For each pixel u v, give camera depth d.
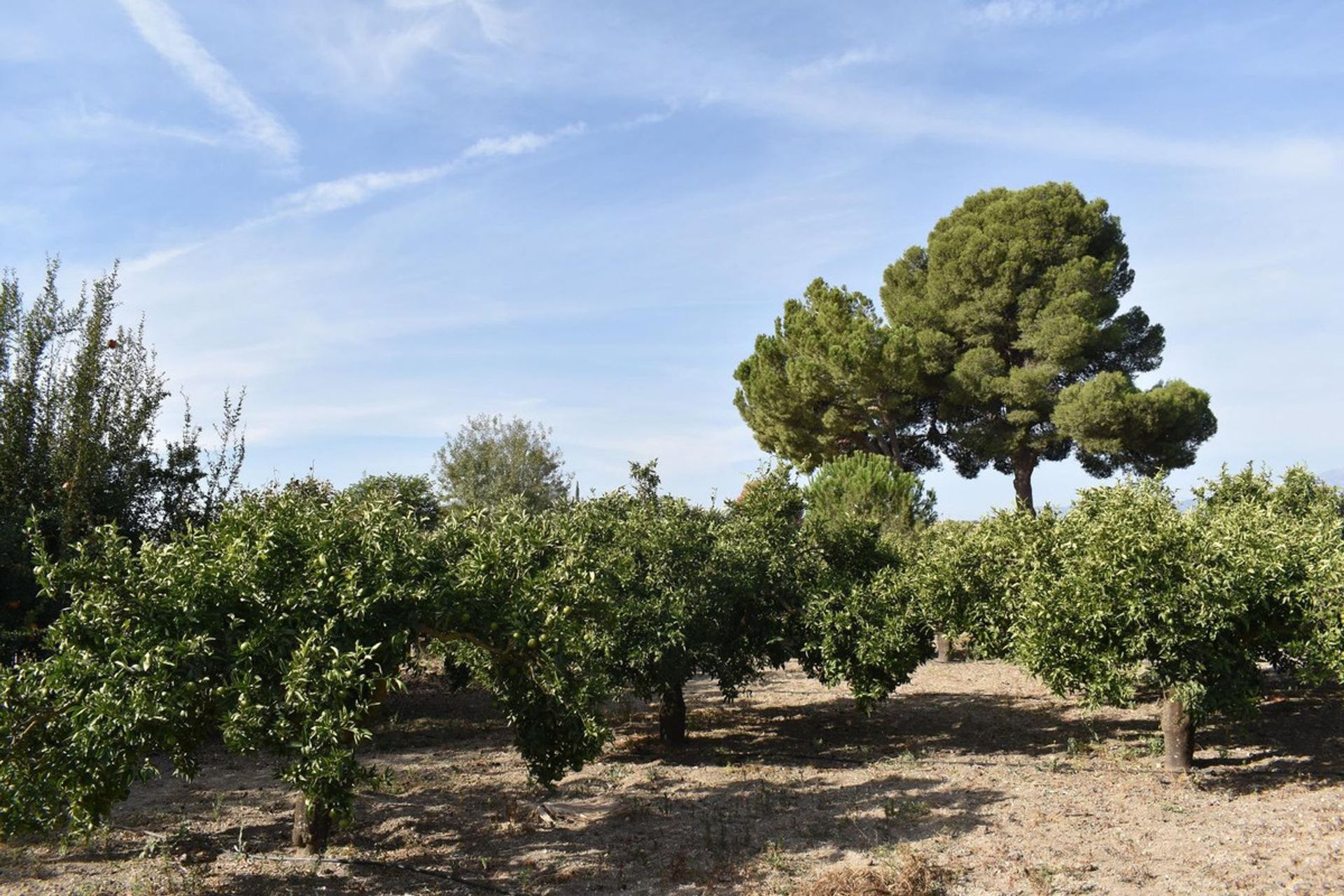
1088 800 7.75
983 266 30.42
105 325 11.57
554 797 8.43
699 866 6.39
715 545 9.95
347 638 5.80
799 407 31.33
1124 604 7.77
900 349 28.98
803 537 10.86
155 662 5.19
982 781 8.54
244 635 5.57
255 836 7.25
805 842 6.87
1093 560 7.91
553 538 7.32
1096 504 8.91
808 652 10.33
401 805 8.17
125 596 5.50
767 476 11.20
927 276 33.69
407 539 6.45
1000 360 30.44
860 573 10.87
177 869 6.39
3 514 10.49
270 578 5.80
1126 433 28.06
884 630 9.69
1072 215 30.42
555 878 6.21
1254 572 7.55
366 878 6.27
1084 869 5.98
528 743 7.01
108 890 6.01
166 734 5.38
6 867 6.47
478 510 7.24
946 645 17.00
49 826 5.52
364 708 5.67
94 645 5.38
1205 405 28.77
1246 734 10.27
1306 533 8.39
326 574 5.82
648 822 7.57
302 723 5.42
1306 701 11.72
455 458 26.67
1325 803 7.30
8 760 5.23
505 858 6.68
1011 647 9.44
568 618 6.91
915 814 7.46
